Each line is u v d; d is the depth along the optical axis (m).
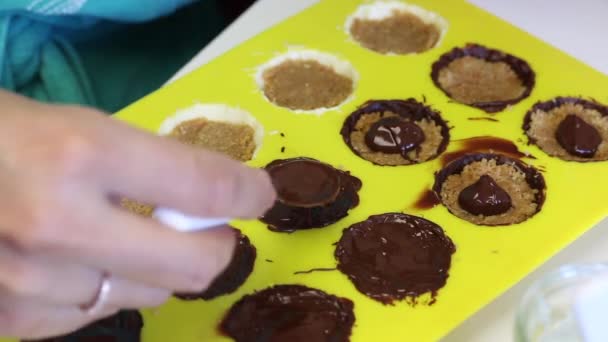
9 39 0.45
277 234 0.33
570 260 0.33
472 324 0.31
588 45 0.43
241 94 0.39
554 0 0.46
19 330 0.23
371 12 0.45
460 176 0.36
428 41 0.43
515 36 0.43
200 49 0.49
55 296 0.21
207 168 0.21
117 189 0.20
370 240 0.33
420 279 0.31
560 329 0.27
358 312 0.30
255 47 0.42
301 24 0.43
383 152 0.37
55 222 0.19
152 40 0.50
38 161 0.19
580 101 0.39
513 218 0.34
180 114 0.38
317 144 0.37
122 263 0.20
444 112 0.38
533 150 0.37
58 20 0.46
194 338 0.30
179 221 0.22
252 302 0.31
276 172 0.34
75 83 0.46
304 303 0.31
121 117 0.38
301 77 0.41
